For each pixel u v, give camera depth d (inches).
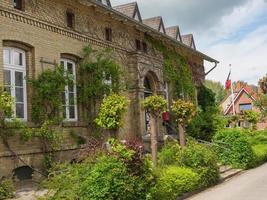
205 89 1314.0
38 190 475.5
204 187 581.0
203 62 1346.0
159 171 460.8
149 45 990.4
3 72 571.8
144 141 856.9
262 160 923.4
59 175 396.5
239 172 769.6
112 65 761.0
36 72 623.8
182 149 598.9
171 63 1092.5
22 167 585.6
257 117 1228.5
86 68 726.5
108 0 854.5
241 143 816.9
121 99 649.6
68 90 698.2
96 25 780.0
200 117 1109.1
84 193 372.5
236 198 491.5
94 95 732.7
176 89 1123.3
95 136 729.0
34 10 629.0
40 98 617.0
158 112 595.8
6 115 537.0
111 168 378.9
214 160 615.8
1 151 551.8
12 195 505.4
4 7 572.7
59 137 634.2
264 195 505.7
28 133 580.4
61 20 685.9
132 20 860.0
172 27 1224.8
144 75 915.4
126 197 376.5
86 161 407.5
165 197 449.4
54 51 663.1
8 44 587.2
